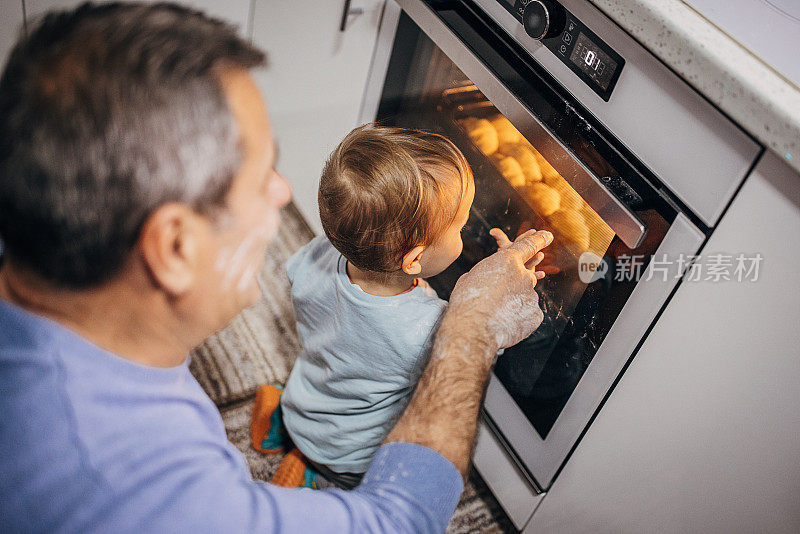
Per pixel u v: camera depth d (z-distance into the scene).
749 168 0.71
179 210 0.43
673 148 0.78
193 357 1.51
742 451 0.84
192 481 0.48
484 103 1.03
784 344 0.73
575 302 0.99
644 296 0.87
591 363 0.98
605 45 0.82
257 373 1.51
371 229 0.90
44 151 0.40
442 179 0.90
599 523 1.10
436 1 1.05
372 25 1.22
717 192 0.75
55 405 0.45
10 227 0.42
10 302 0.47
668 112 0.77
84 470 0.44
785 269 0.70
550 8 0.85
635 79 0.79
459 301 0.84
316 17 1.36
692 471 0.92
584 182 0.87
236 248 0.49
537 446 1.14
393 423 1.09
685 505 0.95
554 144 0.89
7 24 1.63
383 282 0.99
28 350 0.45
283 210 1.84
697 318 0.82
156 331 0.49
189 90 0.42
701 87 0.71
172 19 0.44
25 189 0.40
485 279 0.86
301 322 1.14
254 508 0.50
